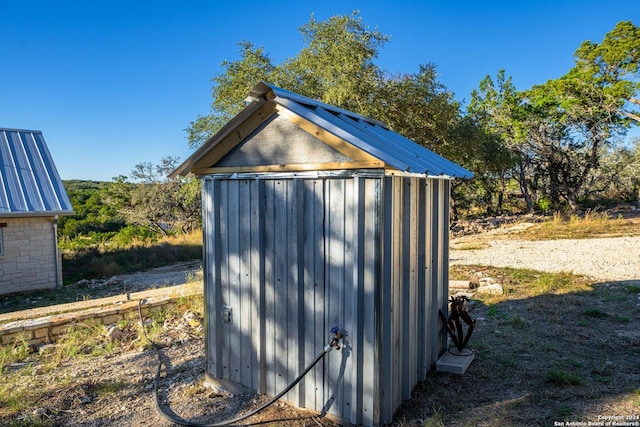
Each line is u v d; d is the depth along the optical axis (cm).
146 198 2408
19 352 520
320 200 340
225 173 393
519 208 3036
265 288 375
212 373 414
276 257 366
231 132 382
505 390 395
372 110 1418
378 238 314
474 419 344
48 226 1080
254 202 376
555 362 454
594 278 843
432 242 434
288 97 352
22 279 1042
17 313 734
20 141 1218
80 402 391
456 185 2270
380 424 330
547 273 888
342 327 332
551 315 614
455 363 436
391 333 333
